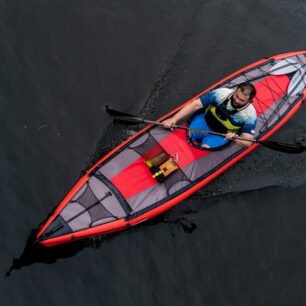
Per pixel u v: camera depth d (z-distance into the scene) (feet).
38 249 22.93
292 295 24.73
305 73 30.04
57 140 26.48
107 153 26.66
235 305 23.88
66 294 22.22
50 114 27.30
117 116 25.79
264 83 29.09
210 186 27.02
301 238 26.40
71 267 22.84
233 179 27.53
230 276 24.59
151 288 23.36
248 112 24.13
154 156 25.12
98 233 23.08
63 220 22.72
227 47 32.81
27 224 23.54
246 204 26.84
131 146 25.39
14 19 29.76
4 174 24.63
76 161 26.11
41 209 24.13
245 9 34.96
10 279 21.89
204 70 31.42
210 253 24.94
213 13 34.14
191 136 25.94
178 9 33.76
